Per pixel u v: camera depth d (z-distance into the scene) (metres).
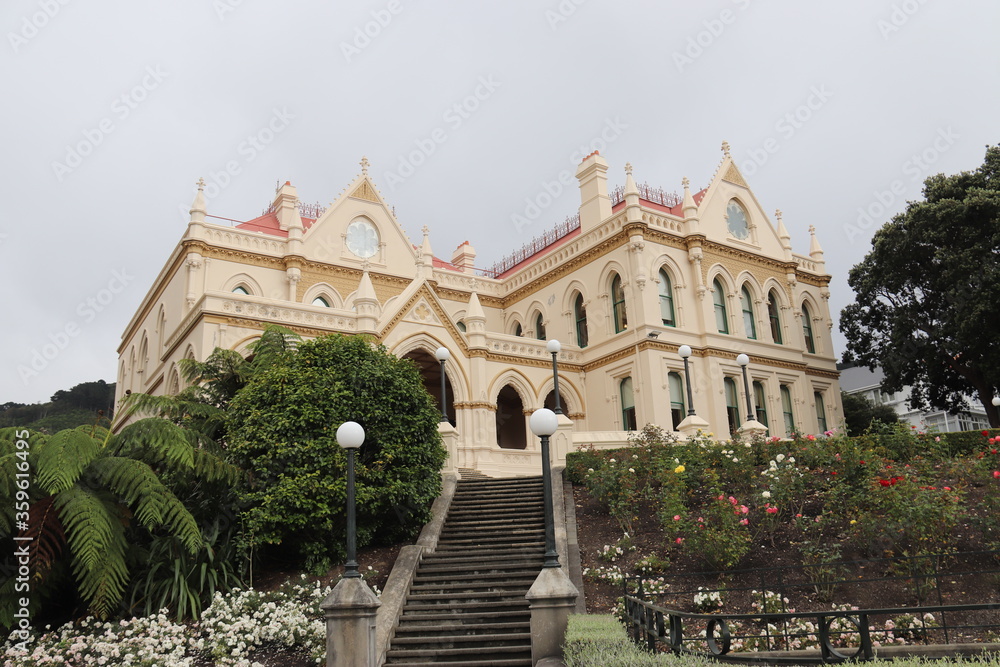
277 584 15.30
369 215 33.78
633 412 29.53
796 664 7.13
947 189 30.20
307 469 15.84
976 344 27.83
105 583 12.63
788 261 34.62
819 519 13.96
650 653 8.01
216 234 29.83
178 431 14.76
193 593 13.84
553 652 10.59
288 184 34.47
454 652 12.15
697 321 30.55
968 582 12.14
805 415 32.88
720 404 29.77
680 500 15.72
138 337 36.28
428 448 17.72
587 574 14.66
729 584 13.50
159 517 13.31
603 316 31.14
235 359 19.25
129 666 11.45
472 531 17.38
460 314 36.19
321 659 11.86
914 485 13.22
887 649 9.92
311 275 31.34
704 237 31.23
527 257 41.19
